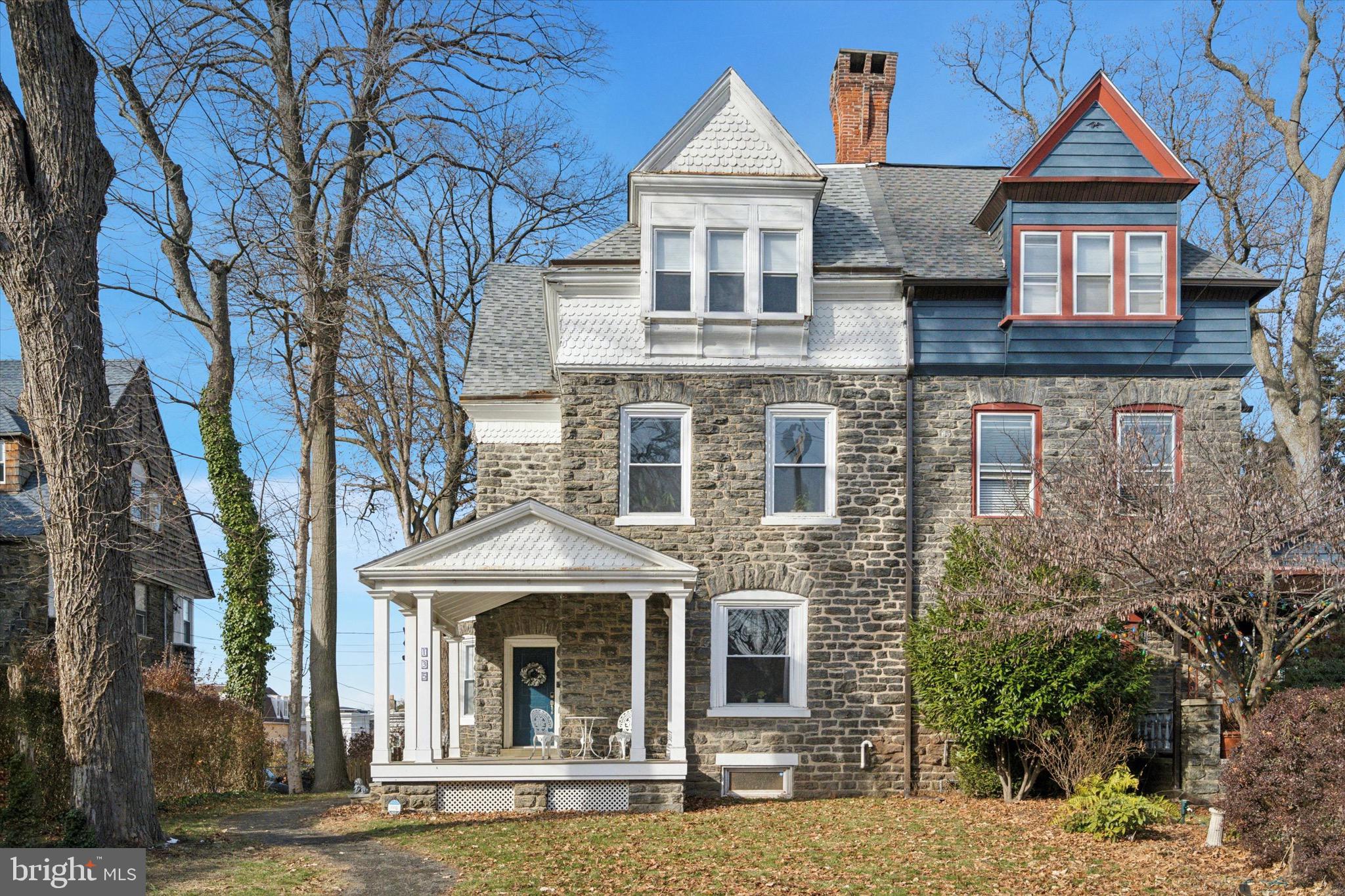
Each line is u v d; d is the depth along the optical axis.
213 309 25.50
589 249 20.09
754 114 19.66
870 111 24.77
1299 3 24.52
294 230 23.23
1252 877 12.41
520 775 17.64
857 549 19.44
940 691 17.58
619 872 12.95
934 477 19.64
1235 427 19.52
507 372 21.84
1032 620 15.78
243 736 24.20
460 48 24.48
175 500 24.28
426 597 17.75
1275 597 14.86
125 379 29.80
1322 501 14.80
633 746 17.77
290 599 25.28
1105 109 19.88
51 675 17.27
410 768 17.59
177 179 24.84
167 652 30.23
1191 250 20.69
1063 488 16.14
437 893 12.05
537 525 18.05
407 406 29.84
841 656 19.28
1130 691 17.00
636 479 19.61
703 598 19.25
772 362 19.62
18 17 13.68
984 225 21.28
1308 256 24.62
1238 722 15.67
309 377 25.73
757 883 12.43
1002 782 18.16
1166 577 14.67
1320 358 31.70
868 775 19.11
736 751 19.06
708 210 19.52
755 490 19.48
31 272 13.85
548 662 21.14
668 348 19.58
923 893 11.99
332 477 24.72
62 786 14.91
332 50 23.36
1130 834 14.59
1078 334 19.50
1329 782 11.97
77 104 14.12
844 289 19.83
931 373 19.77
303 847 14.72
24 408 14.14
